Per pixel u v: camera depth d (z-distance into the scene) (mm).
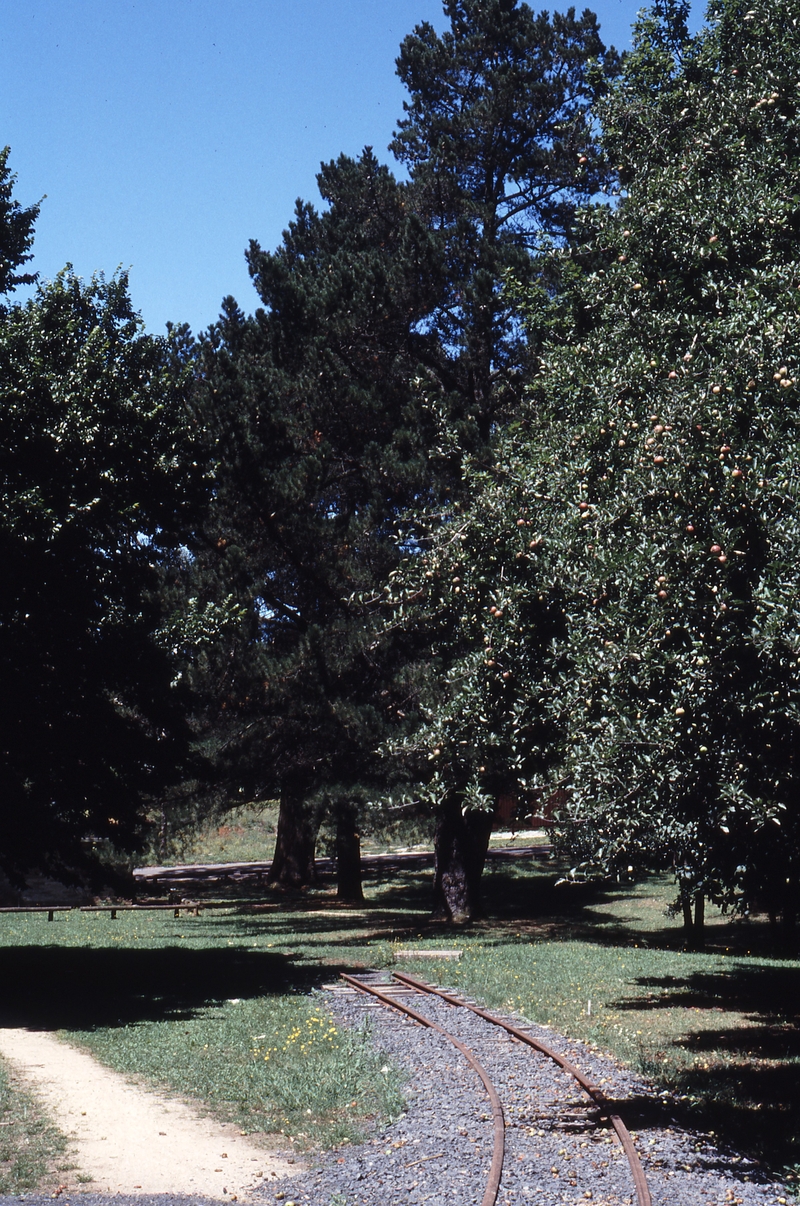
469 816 31141
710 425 8867
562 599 9922
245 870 48938
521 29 31953
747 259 10953
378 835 36250
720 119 12125
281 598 32625
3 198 22266
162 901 38781
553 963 21297
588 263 14727
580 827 9961
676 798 9023
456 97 33312
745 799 8508
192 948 24969
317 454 30578
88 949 24969
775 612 7648
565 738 9648
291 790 31047
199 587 30109
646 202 11586
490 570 10719
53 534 16828
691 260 10953
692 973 19844
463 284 29516
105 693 20766
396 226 33188
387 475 28750
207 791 32219
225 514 30172
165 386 20875
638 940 27000
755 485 8281
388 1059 12672
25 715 18859
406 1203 7742
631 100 13281
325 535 29781
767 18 12281
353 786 28719
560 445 11125
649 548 8797
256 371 31062
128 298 21359
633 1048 13398
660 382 10109
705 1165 8672
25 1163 8820
